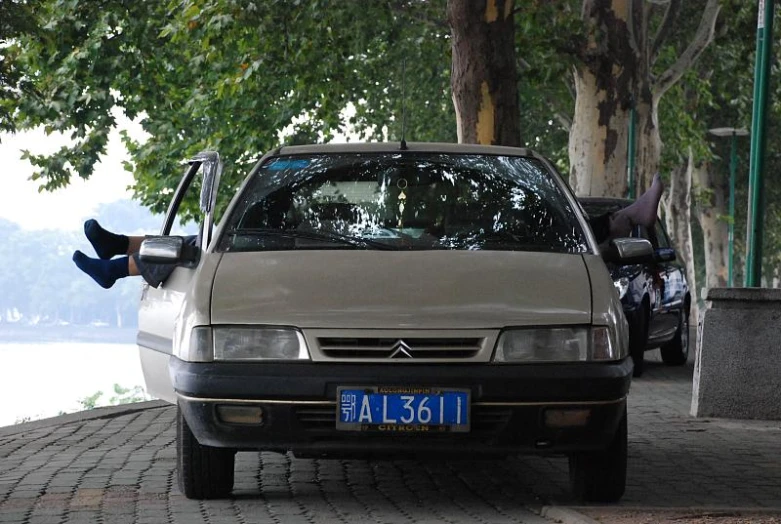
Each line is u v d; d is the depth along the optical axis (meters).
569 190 8.86
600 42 31.19
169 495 8.47
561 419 7.55
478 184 8.76
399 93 47.34
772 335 12.89
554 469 9.59
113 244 10.35
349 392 7.45
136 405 13.66
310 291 7.72
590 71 31.38
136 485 8.88
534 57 41.50
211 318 7.68
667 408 13.79
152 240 8.65
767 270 61.53
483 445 7.54
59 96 37.84
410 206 8.56
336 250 8.20
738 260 58.00
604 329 7.69
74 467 9.69
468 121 23.66
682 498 8.51
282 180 8.80
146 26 37.19
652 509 7.72
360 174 8.80
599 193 31.38
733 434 11.89
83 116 38.41
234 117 41.41
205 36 33.25
